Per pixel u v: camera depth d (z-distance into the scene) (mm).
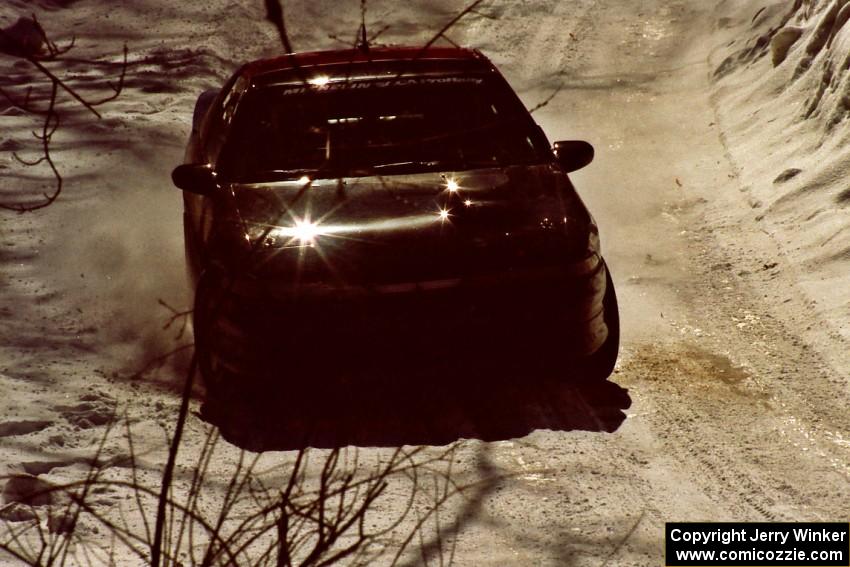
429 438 17859
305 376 17719
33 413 17641
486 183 20094
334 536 9422
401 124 21516
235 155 21203
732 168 36625
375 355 17719
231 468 16312
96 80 48625
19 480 14445
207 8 65500
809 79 40531
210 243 18766
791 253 28312
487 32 60500
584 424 18719
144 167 35938
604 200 35031
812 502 15750
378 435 17969
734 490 16141
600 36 58344
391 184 19859
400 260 17844
